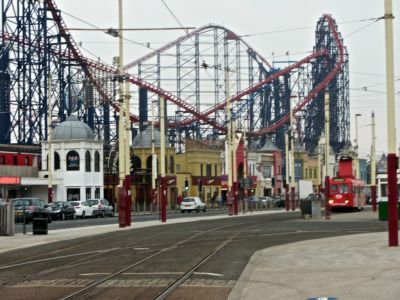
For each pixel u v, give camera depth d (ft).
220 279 56.95
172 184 361.51
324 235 107.24
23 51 284.00
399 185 174.09
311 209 177.78
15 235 120.57
